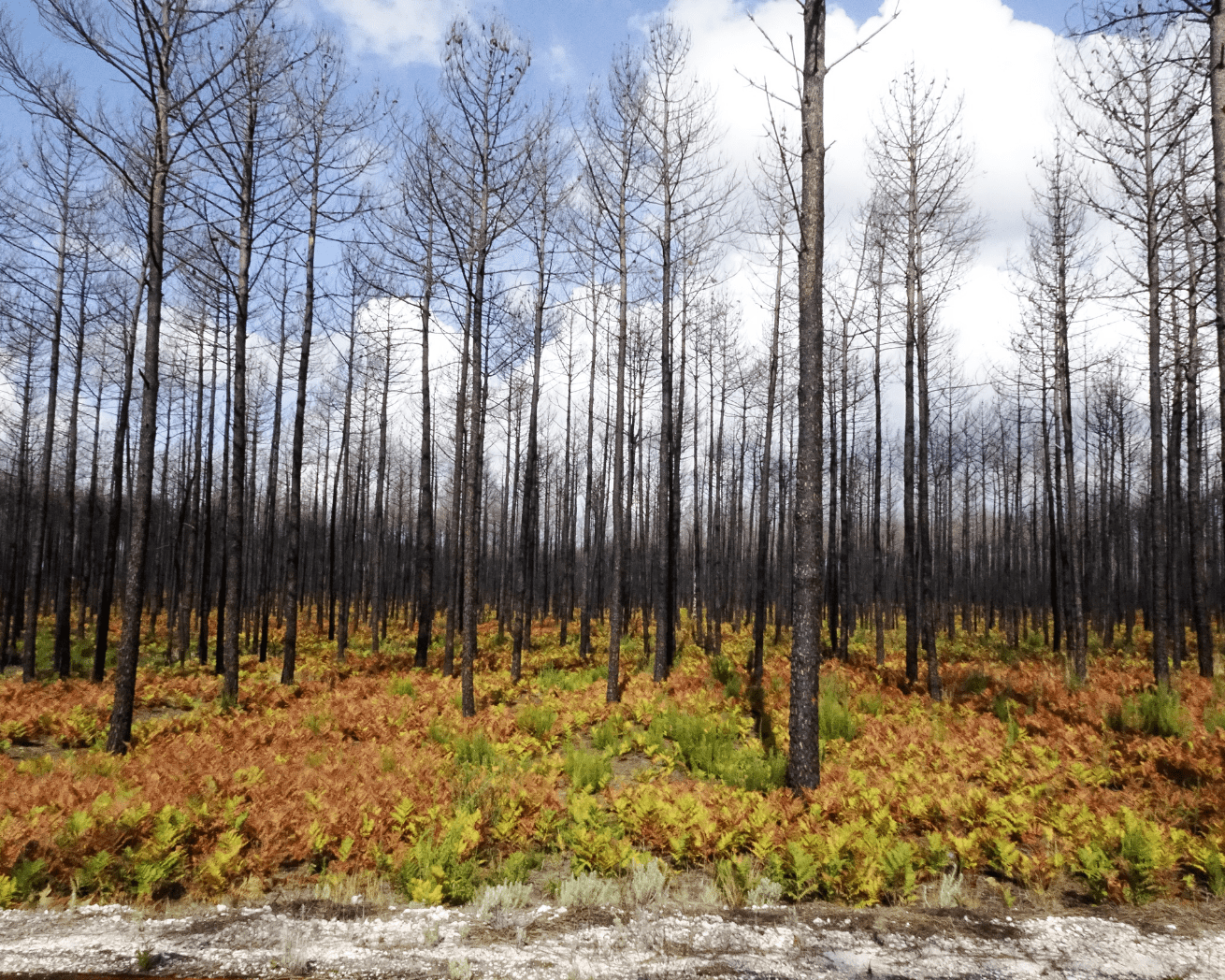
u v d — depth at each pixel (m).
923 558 13.08
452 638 14.67
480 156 11.79
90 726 10.40
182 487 24.25
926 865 5.59
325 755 8.63
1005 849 5.57
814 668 7.57
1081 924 4.69
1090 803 6.55
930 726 10.01
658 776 8.59
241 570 13.04
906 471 14.30
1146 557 29.16
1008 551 31.05
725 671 13.88
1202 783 7.29
